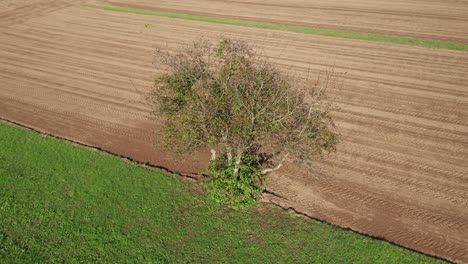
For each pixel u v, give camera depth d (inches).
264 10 1793.8
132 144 881.5
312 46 1389.0
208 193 717.3
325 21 1630.2
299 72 1203.2
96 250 608.7
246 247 612.7
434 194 737.6
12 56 1370.6
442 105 1032.8
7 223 653.9
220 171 711.7
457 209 703.1
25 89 1143.6
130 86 1146.7
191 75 635.5
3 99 1088.8
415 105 1034.1
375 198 728.3
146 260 592.1
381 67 1234.0
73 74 1232.2
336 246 613.0
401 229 662.5
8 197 706.2
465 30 1496.1
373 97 1071.6
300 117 616.4
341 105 1033.5
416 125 951.6
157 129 938.7
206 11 1797.5
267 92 618.2
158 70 1242.6
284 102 618.8
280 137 637.9
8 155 824.9
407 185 760.3
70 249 609.9
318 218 682.8
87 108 1035.9
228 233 637.9
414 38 1435.8
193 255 600.1
